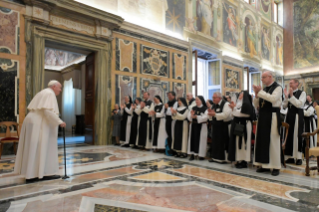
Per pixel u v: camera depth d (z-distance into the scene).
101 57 7.64
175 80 10.12
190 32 11.10
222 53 13.28
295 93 4.79
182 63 10.48
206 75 13.59
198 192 2.88
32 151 3.26
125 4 8.62
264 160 3.79
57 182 3.31
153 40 9.27
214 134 4.75
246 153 4.24
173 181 3.37
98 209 2.35
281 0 19.48
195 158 5.35
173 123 5.83
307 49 14.52
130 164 4.56
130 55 8.47
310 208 2.39
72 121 12.50
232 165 4.50
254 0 16.56
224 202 2.55
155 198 2.67
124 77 8.24
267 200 2.62
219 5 13.12
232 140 4.31
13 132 5.83
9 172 3.93
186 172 3.93
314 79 14.03
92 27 7.45
